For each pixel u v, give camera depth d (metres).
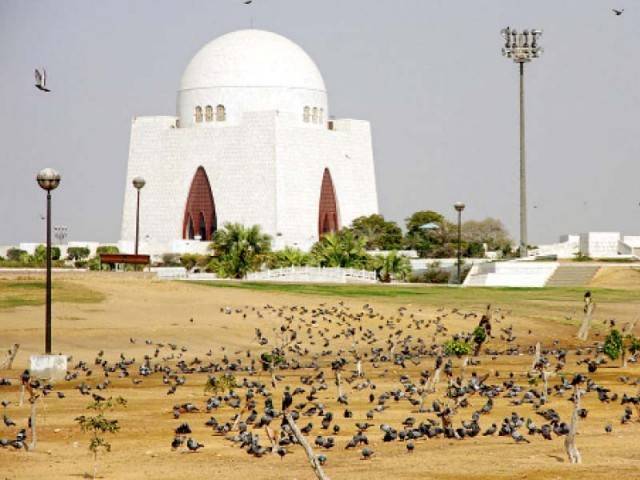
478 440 57.50
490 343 117.25
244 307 131.00
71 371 88.06
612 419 65.31
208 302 132.50
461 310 138.75
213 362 96.06
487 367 95.94
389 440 57.12
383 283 194.38
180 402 72.00
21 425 63.12
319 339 113.56
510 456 53.22
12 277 142.38
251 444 54.34
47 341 85.00
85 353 99.19
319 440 54.19
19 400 72.38
